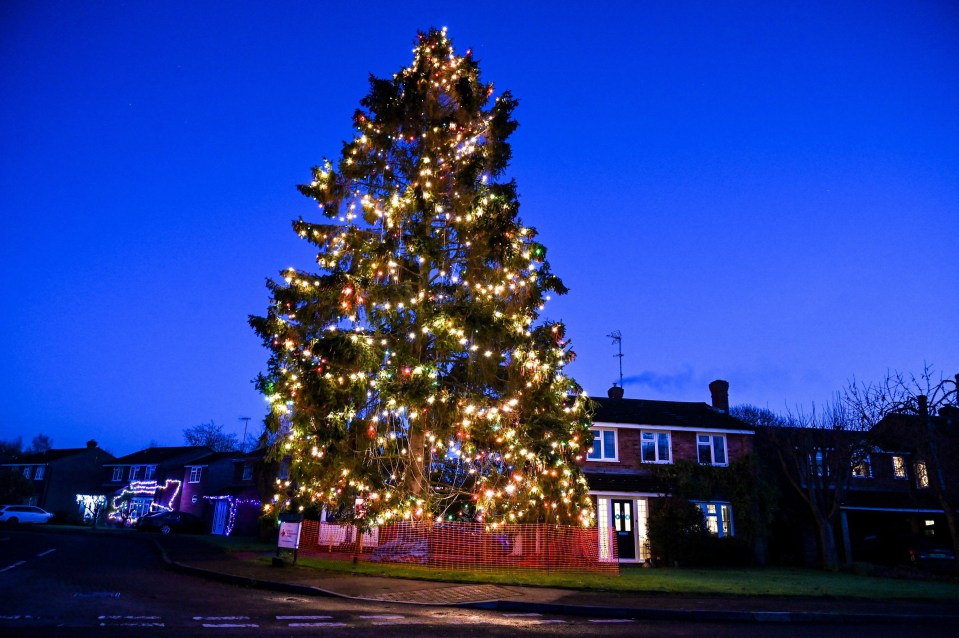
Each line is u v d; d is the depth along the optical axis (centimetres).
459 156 2038
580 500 1869
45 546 2397
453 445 1834
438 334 1742
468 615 1077
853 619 1145
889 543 2597
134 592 1216
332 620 965
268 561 1827
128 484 5538
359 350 1662
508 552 1691
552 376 1878
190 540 2994
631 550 2489
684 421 2798
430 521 1719
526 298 1980
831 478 2658
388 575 1506
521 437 1789
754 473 2662
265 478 3139
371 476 1725
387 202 1961
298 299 1817
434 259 1878
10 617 884
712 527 2584
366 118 2056
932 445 2172
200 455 5681
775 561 2647
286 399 1684
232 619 938
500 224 1881
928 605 1321
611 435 2739
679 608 1166
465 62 2158
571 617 1113
